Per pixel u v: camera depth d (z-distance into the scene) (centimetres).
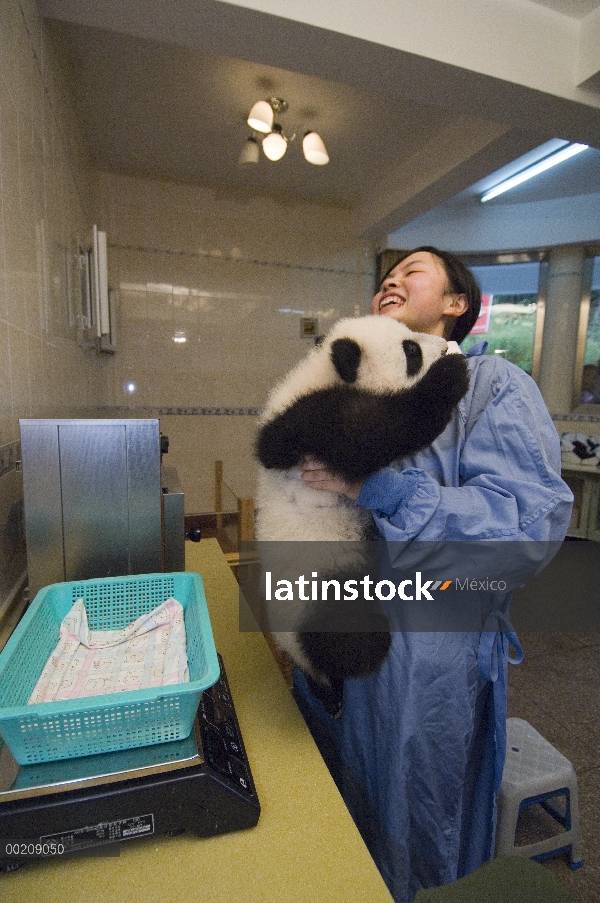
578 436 387
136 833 55
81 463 86
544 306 415
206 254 354
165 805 55
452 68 184
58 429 84
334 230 384
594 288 402
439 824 83
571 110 209
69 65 211
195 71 226
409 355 58
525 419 75
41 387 124
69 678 65
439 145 280
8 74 104
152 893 51
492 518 68
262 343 374
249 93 244
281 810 62
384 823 83
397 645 78
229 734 68
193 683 56
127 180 332
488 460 75
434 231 404
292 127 275
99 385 280
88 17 161
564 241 384
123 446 87
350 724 89
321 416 57
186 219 347
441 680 78
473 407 81
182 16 162
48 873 53
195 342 358
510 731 146
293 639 66
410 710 77
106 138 286
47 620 74
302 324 382
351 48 176
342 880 54
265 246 368
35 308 120
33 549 87
